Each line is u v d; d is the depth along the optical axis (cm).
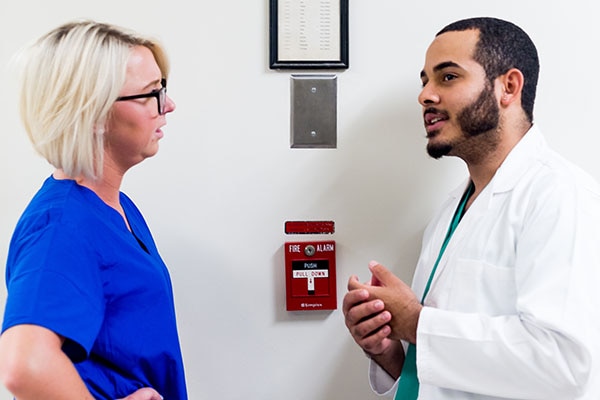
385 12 133
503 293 98
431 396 103
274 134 133
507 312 98
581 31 136
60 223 86
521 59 106
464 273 103
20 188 128
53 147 90
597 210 97
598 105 137
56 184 93
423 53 134
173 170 131
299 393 135
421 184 136
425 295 113
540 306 89
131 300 93
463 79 105
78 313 82
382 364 122
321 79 133
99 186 98
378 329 106
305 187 134
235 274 133
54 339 80
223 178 132
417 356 99
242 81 131
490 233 102
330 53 131
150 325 94
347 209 135
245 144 132
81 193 93
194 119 131
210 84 131
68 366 80
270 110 132
